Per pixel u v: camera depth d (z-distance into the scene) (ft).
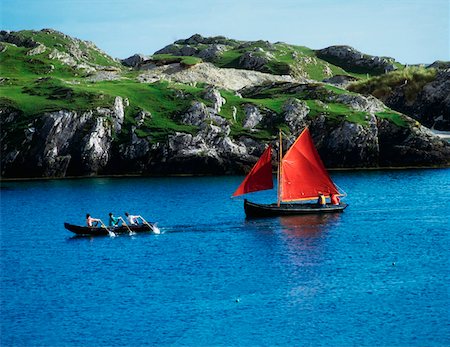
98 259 295.89
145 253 304.71
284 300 233.76
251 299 235.20
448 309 221.87
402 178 551.18
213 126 605.31
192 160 586.04
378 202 434.71
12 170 580.30
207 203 438.40
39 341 202.90
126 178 570.87
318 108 644.27
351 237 331.36
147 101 637.30
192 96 641.40
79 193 486.79
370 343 196.75
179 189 501.56
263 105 644.27
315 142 624.18
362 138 616.39
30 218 396.98
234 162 589.32
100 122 588.91
